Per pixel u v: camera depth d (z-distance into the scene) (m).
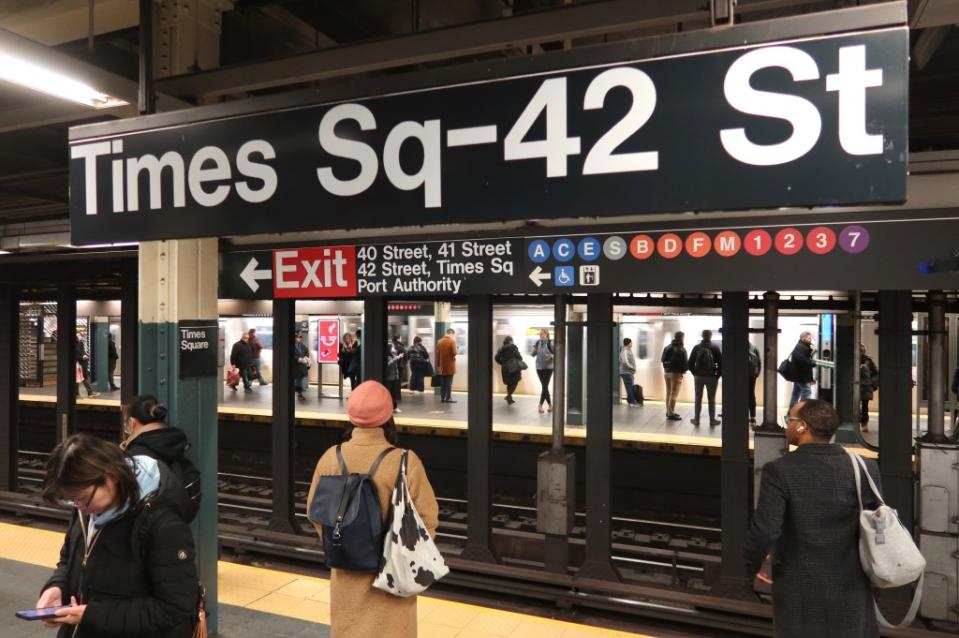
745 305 4.48
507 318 14.26
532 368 14.10
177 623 1.86
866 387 8.78
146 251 3.54
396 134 1.95
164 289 3.50
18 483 7.88
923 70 4.02
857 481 2.29
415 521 2.23
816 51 1.50
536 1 3.55
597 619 4.62
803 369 9.03
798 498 2.29
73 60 2.48
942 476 4.02
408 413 11.05
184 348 3.52
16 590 4.42
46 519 6.75
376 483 2.25
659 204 1.66
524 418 10.48
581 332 10.09
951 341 8.31
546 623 4.26
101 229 2.43
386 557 2.18
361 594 2.25
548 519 4.96
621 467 7.97
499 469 8.63
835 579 2.26
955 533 3.99
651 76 1.65
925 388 9.01
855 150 1.48
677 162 1.63
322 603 4.45
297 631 3.84
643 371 13.09
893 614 4.09
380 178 1.98
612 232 4.30
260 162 2.15
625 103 1.68
